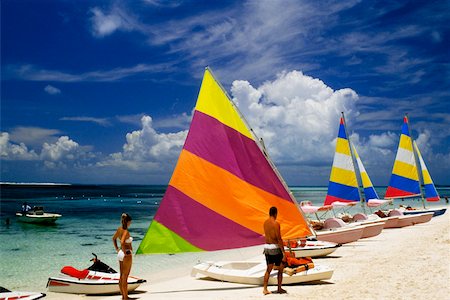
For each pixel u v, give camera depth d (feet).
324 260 44.65
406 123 93.97
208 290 32.76
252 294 30.12
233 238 33.22
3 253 67.77
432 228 75.41
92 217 146.30
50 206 219.20
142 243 32.35
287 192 34.09
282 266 30.14
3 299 28.58
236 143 34.24
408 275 34.55
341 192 74.02
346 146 74.13
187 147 33.83
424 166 104.12
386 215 83.51
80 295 33.55
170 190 33.17
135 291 34.58
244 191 33.81
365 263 41.91
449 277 32.83
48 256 64.69
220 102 34.68
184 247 32.78
